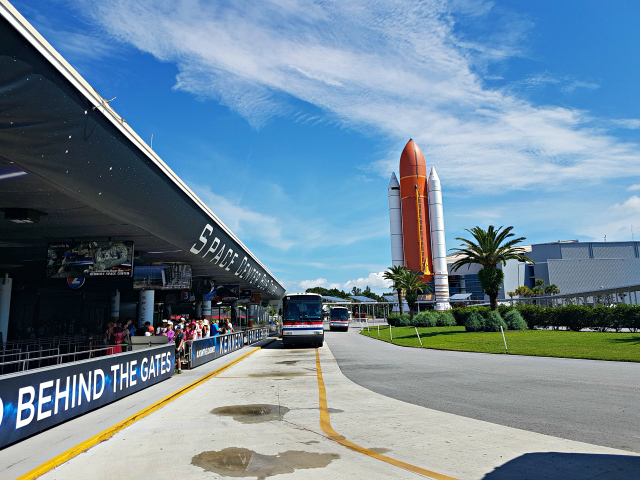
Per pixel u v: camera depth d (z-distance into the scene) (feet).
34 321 79.51
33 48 21.93
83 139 28.40
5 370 46.68
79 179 31.22
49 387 22.72
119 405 28.99
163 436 21.59
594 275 359.25
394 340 99.76
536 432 21.06
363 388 35.78
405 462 16.96
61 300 88.12
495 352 64.34
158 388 36.50
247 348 85.97
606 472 15.28
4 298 66.08
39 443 19.98
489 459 17.08
